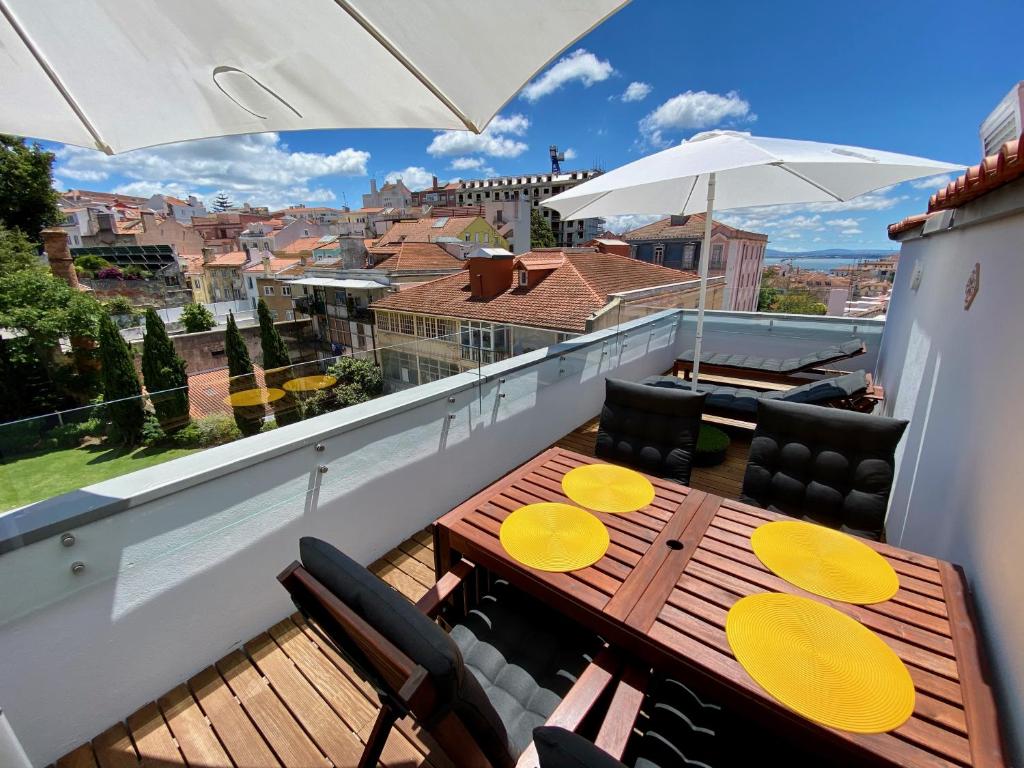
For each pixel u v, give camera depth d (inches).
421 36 42.8
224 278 1425.9
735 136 107.8
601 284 503.8
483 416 115.1
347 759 58.1
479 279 536.7
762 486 83.8
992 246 68.1
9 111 48.0
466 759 38.5
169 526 62.5
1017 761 39.2
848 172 108.5
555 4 38.6
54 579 53.4
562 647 58.1
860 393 130.1
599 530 63.8
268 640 74.9
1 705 51.7
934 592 50.9
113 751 58.6
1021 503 46.1
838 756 36.9
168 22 40.8
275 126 59.7
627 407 101.4
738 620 47.4
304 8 39.7
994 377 59.6
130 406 62.7
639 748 45.8
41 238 653.3
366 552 91.6
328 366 90.4
